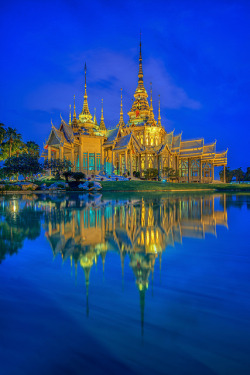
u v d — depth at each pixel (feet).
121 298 14.67
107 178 226.17
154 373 9.04
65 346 10.54
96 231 34.45
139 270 19.40
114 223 40.98
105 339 10.91
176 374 8.97
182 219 45.42
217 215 50.55
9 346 10.58
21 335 11.29
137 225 38.96
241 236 31.53
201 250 24.85
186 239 29.86
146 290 15.75
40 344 10.73
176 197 113.19
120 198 105.81
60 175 212.64
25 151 277.03
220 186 222.48
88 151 251.39
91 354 10.08
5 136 231.50
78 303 14.10
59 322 12.25
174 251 24.71
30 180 209.05
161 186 198.18
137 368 9.30
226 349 10.26
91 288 16.08
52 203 79.82
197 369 9.18
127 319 12.41
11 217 47.57
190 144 306.55
